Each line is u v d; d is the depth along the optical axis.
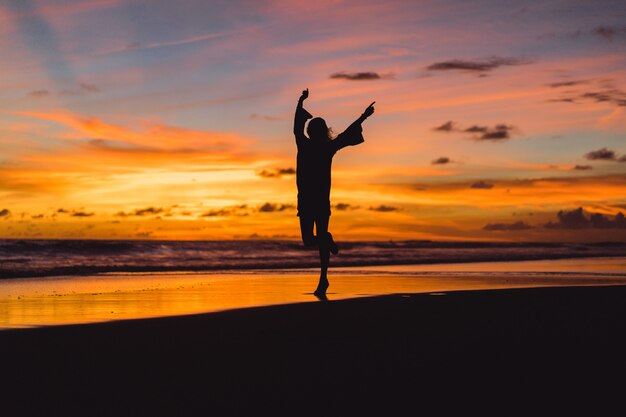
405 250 31.17
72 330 5.89
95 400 3.56
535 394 3.72
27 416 3.28
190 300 8.96
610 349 4.98
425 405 3.51
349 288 11.06
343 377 4.08
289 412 3.38
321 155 9.30
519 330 5.88
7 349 4.96
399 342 5.27
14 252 20.83
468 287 11.41
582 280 13.70
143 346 5.10
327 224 9.54
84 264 18.66
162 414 3.33
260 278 14.20
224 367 4.35
